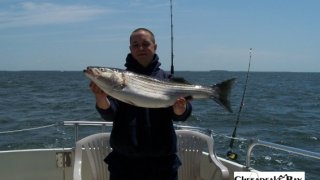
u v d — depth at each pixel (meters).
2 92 26.81
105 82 1.97
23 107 16.91
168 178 2.15
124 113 2.14
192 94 2.18
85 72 1.97
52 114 14.45
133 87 2.04
